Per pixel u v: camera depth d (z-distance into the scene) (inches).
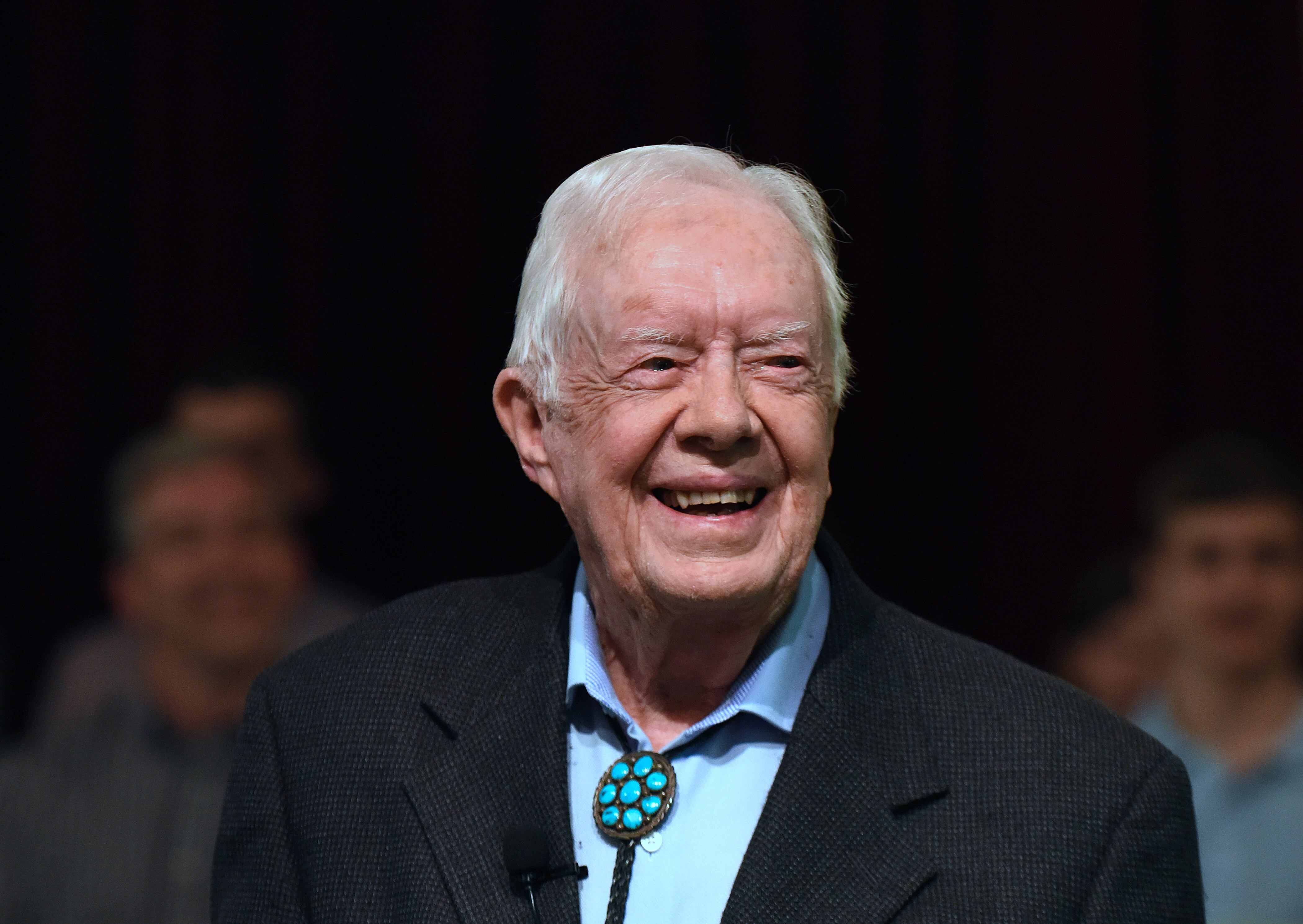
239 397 514.9
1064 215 701.3
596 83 693.3
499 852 231.6
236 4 692.1
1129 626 543.5
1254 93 693.3
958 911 217.8
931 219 700.0
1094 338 703.7
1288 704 442.0
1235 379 700.0
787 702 242.4
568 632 257.3
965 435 706.8
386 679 253.4
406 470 702.5
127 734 458.0
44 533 690.8
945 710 238.1
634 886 228.5
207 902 442.0
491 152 697.6
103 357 694.5
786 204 243.6
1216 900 431.8
